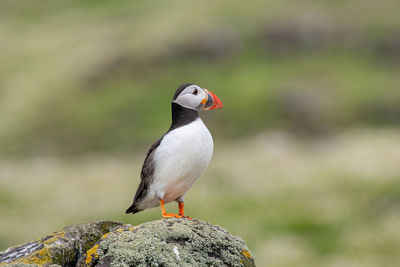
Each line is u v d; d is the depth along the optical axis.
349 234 12.92
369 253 11.82
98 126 38.16
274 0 61.91
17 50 58.94
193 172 5.86
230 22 54.81
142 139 36.16
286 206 15.06
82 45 56.38
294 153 22.58
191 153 5.72
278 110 38.88
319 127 36.59
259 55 49.34
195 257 4.75
